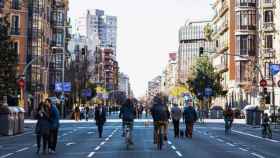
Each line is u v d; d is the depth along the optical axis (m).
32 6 85.50
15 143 28.92
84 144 28.11
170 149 24.84
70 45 163.25
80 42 168.38
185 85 131.12
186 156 21.22
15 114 37.50
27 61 84.06
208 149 25.11
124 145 27.38
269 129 36.66
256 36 95.19
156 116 25.27
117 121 70.62
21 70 78.88
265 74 91.31
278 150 25.28
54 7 102.38
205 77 97.50
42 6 87.81
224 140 32.69
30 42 85.06
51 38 100.31
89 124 58.94
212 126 56.50
